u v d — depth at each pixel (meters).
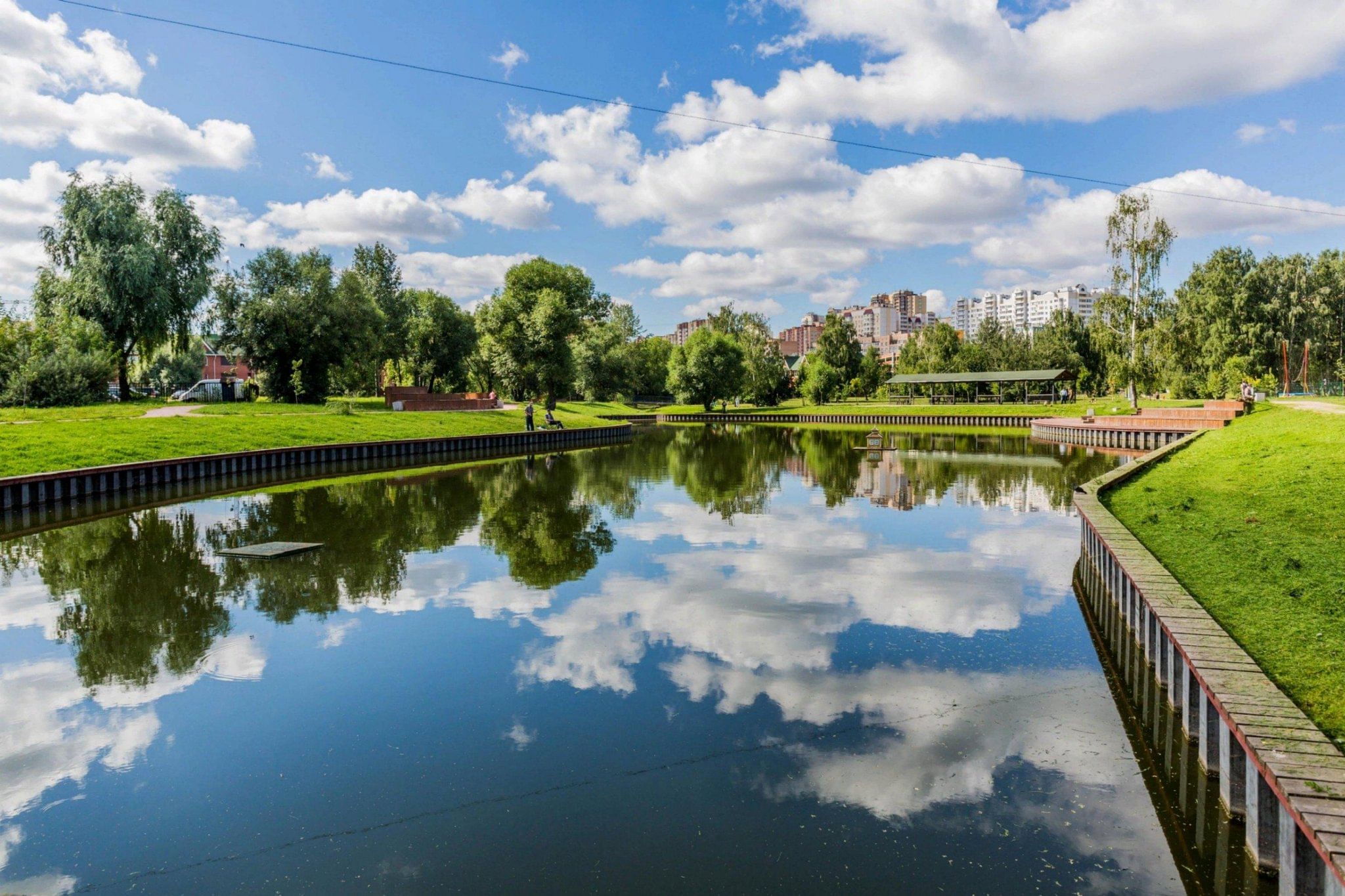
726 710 8.71
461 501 25.02
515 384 67.38
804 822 6.47
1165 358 53.62
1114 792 6.93
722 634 11.37
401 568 15.49
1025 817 6.53
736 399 109.44
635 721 8.43
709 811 6.63
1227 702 6.22
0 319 44.38
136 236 48.66
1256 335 79.12
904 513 22.77
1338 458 18.56
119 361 48.91
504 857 6.00
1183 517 15.02
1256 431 28.08
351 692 9.27
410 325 76.75
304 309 56.03
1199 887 5.59
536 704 8.88
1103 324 54.59
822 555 16.88
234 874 5.83
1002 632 11.45
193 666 10.13
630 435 63.84
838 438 58.16
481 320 68.94
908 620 12.02
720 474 33.69
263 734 8.16
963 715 8.57
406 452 41.31
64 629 11.64
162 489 27.38
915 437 58.62
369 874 5.81
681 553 17.06
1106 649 10.68
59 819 6.59
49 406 42.78
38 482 23.33
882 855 5.99
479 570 15.34
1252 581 10.11
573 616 12.29
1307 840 4.85
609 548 17.56
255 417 41.19
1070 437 52.06
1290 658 7.38
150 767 7.47
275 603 13.05
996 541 18.48
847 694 9.15
